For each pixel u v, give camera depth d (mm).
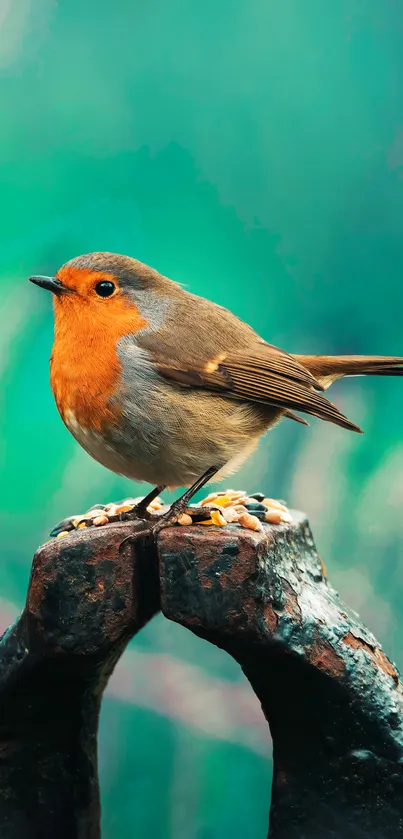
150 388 2430
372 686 2365
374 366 2512
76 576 2355
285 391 2455
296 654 2357
